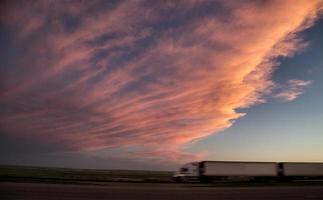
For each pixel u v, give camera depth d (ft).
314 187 151.02
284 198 106.11
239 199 100.37
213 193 113.39
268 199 102.42
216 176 187.62
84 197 90.43
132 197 94.99
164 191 114.21
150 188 123.75
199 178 187.11
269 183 179.32
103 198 90.48
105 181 158.81
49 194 92.89
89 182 143.54
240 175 189.88
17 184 118.42
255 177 201.77
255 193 117.50
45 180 143.54
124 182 156.97
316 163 208.64
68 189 107.65
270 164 197.36
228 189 131.34
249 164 193.16
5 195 87.66
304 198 107.96
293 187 147.64
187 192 113.91
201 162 187.32
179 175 190.29
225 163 188.65
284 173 199.72
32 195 89.71
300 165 204.64
